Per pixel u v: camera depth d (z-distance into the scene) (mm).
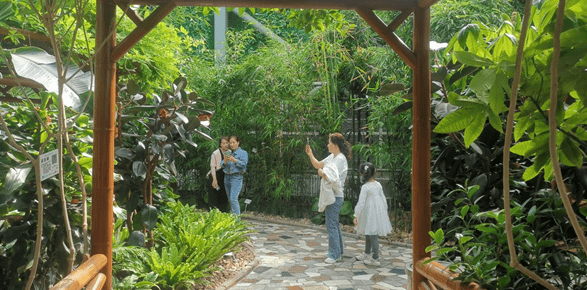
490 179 2422
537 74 1320
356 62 7309
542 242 1705
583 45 1212
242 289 4395
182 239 4516
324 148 7848
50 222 2668
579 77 1209
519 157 2443
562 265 1669
